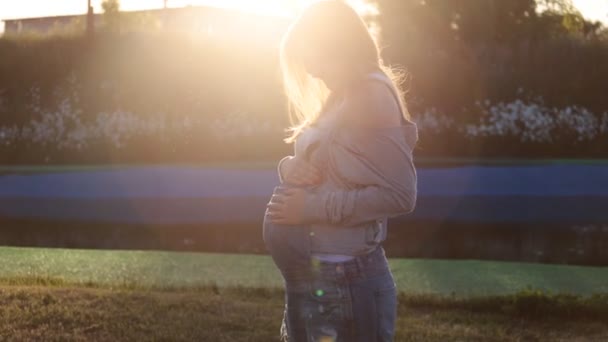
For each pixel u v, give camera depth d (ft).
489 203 52.03
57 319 17.76
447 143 74.59
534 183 59.41
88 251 31.14
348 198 7.88
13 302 19.07
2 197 56.44
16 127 79.36
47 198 56.03
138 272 26.84
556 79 78.59
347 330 8.16
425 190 57.16
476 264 29.37
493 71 79.20
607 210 49.49
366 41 8.11
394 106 7.93
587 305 20.65
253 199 55.11
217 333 17.43
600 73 78.84
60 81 83.15
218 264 28.48
